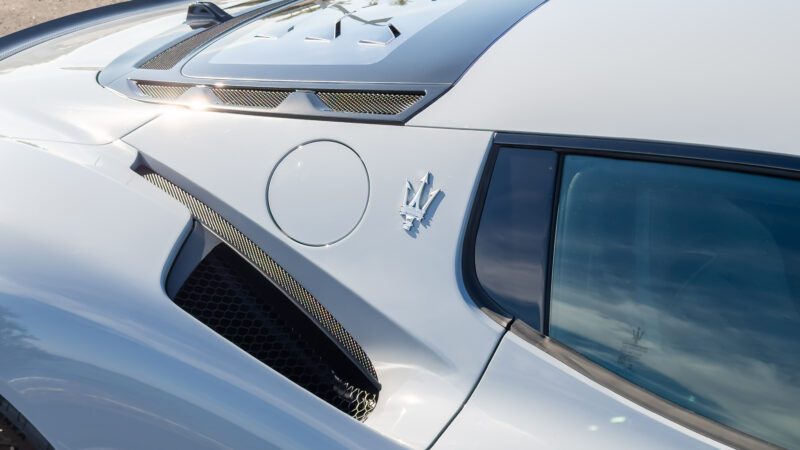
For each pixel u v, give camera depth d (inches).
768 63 59.5
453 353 59.2
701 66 61.2
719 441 51.4
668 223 56.7
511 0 82.3
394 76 72.5
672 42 64.9
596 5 74.9
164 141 76.0
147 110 80.3
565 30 71.3
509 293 59.7
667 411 53.4
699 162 56.1
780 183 53.6
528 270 59.7
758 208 54.2
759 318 53.2
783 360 52.1
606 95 62.0
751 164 54.5
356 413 62.7
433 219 62.7
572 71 65.4
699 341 54.4
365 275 63.3
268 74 79.0
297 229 66.6
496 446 54.5
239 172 70.9
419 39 77.2
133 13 124.3
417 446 56.9
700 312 54.8
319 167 68.6
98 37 110.5
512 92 65.8
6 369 56.4
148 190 70.9
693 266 55.6
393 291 62.1
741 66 60.1
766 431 51.4
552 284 59.1
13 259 61.6
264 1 115.5
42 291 59.4
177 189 72.6
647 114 59.4
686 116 58.1
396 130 67.7
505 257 60.5
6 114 84.5
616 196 58.5
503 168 62.4
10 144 77.2
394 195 64.6
